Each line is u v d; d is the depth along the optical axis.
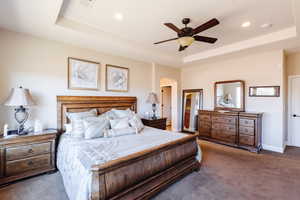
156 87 5.03
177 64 5.16
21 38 2.70
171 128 6.53
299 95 4.09
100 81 3.71
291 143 4.23
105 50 3.61
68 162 2.02
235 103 4.39
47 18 2.21
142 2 2.10
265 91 3.92
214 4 2.14
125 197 1.63
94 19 2.56
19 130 2.49
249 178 2.47
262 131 3.98
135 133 3.02
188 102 5.74
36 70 2.85
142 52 3.80
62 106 3.09
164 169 2.14
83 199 1.37
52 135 2.59
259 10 2.29
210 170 2.75
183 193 2.08
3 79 2.54
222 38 3.38
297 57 4.07
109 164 1.47
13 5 1.89
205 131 4.71
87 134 2.55
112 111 3.63
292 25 2.79
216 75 4.92
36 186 2.21
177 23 2.69
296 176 2.53
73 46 3.29
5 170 2.20
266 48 3.54
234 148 3.97
